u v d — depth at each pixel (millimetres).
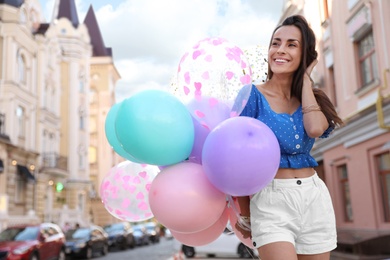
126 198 2674
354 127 12578
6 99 23422
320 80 14500
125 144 2105
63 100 35500
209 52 2285
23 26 24891
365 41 12102
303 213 2031
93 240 18703
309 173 2146
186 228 2086
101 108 47250
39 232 13586
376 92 11211
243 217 2191
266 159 1909
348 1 12633
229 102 2264
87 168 36875
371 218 12086
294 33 2221
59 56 32375
